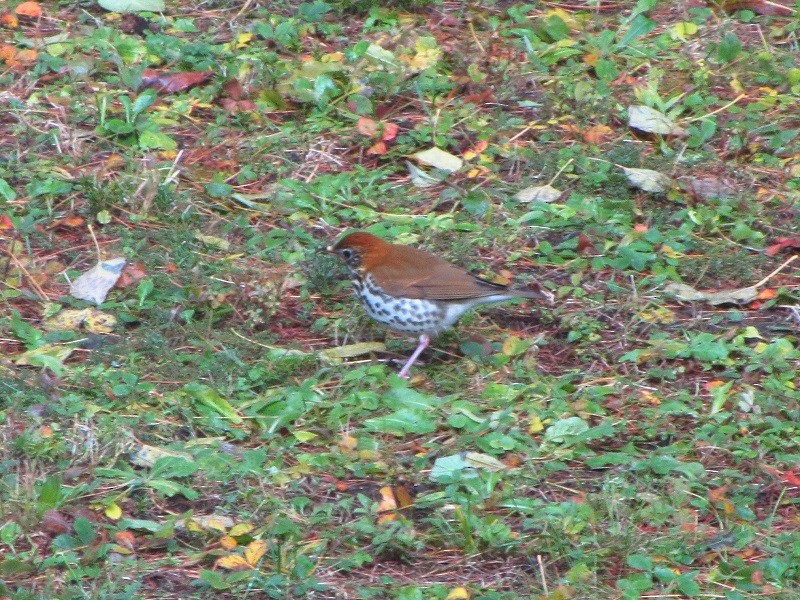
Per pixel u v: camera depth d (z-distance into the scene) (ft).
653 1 55.11
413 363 38.37
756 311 40.96
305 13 55.11
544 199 45.39
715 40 55.06
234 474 32.42
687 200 45.60
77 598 27.78
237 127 48.42
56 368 36.09
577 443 34.19
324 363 37.40
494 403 36.06
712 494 32.14
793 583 29.55
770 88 52.42
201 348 37.83
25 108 48.16
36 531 30.27
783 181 46.91
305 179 46.14
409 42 52.75
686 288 41.39
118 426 33.68
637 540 30.48
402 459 33.60
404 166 47.29
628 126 49.06
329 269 40.78
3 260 41.11
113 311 39.22
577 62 53.21
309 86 49.90
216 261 41.78
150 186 43.65
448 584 29.50
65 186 44.04
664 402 36.37
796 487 33.14
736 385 37.24
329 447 34.27
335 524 31.04
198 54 51.49
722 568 29.91
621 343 39.09
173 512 31.45
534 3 57.52
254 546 29.81
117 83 50.26
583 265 42.32
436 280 37.42
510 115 49.98
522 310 40.81
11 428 33.09
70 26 53.47
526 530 30.99
